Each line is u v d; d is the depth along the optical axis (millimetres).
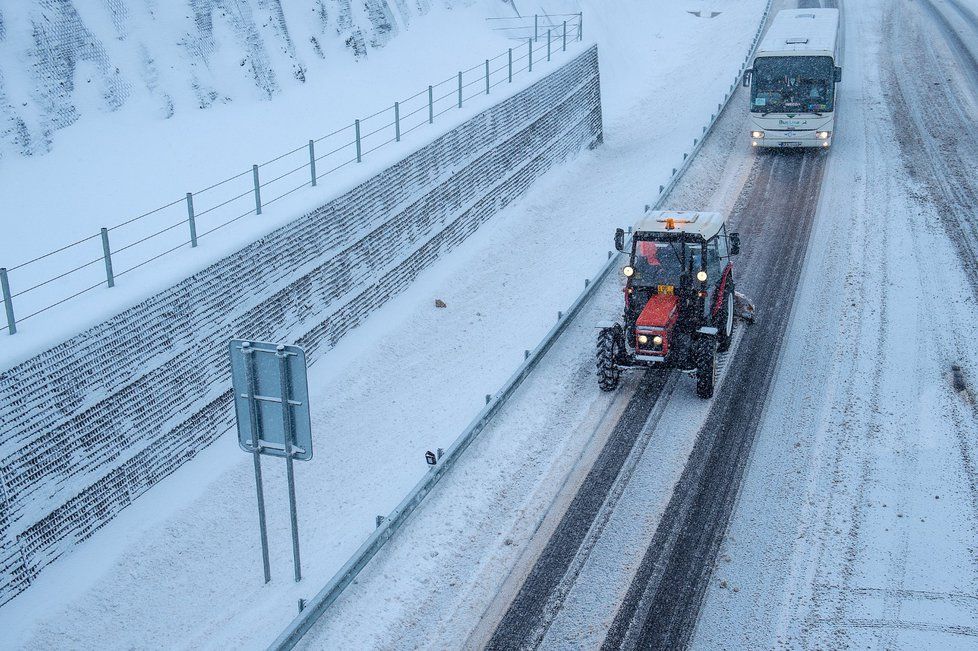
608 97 35656
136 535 11711
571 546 11531
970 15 44531
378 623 10477
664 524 11820
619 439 13766
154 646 10422
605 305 18297
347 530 12234
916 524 11578
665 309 14609
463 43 30797
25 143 18969
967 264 19234
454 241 21281
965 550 11070
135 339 12242
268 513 12656
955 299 17688
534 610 10523
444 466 12844
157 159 19672
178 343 13039
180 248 14102
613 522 11922
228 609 10922
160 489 12680
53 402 11039
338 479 13375
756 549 11289
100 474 11773
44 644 10148
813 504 12070
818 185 24391
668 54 41250
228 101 23219
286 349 10344
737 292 18375
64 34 20906
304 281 15820
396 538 11836
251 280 14516
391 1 30562
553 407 14734
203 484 12820
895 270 19109
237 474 13203
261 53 24656
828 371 15391
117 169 18969
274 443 10742
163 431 12828
